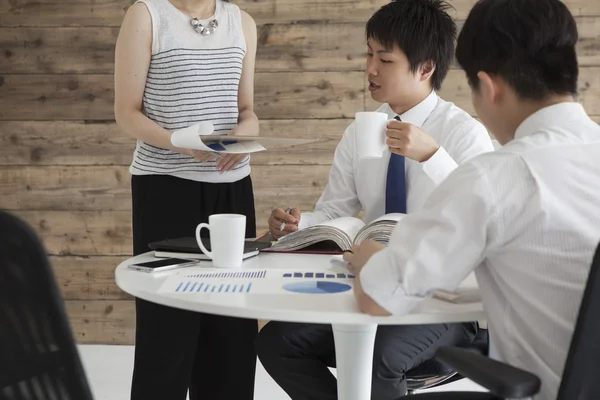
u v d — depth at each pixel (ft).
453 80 11.01
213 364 7.13
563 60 3.85
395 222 5.14
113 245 11.48
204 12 6.90
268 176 11.30
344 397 5.00
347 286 4.33
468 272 3.75
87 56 11.21
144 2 6.63
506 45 3.86
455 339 5.88
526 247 3.69
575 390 3.27
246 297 4.02
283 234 6.36
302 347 5.88
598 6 10.75
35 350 2.99
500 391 3.09
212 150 5.88
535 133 3.84
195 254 5.16
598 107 10.88
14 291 2.91
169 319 6.68
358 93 11.07
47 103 11.32
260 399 9.39
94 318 11.56
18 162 11.44
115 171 11.38
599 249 3.14
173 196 6.72
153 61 6.72
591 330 3.21
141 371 6.77
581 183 3.70
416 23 6.35
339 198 7.06
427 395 4.31
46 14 11.16
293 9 11.03
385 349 5.56
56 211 11.48
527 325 3.77
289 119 11.18
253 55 7.30
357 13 10.96
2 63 11.27
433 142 5.52
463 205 3.68
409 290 3.69
